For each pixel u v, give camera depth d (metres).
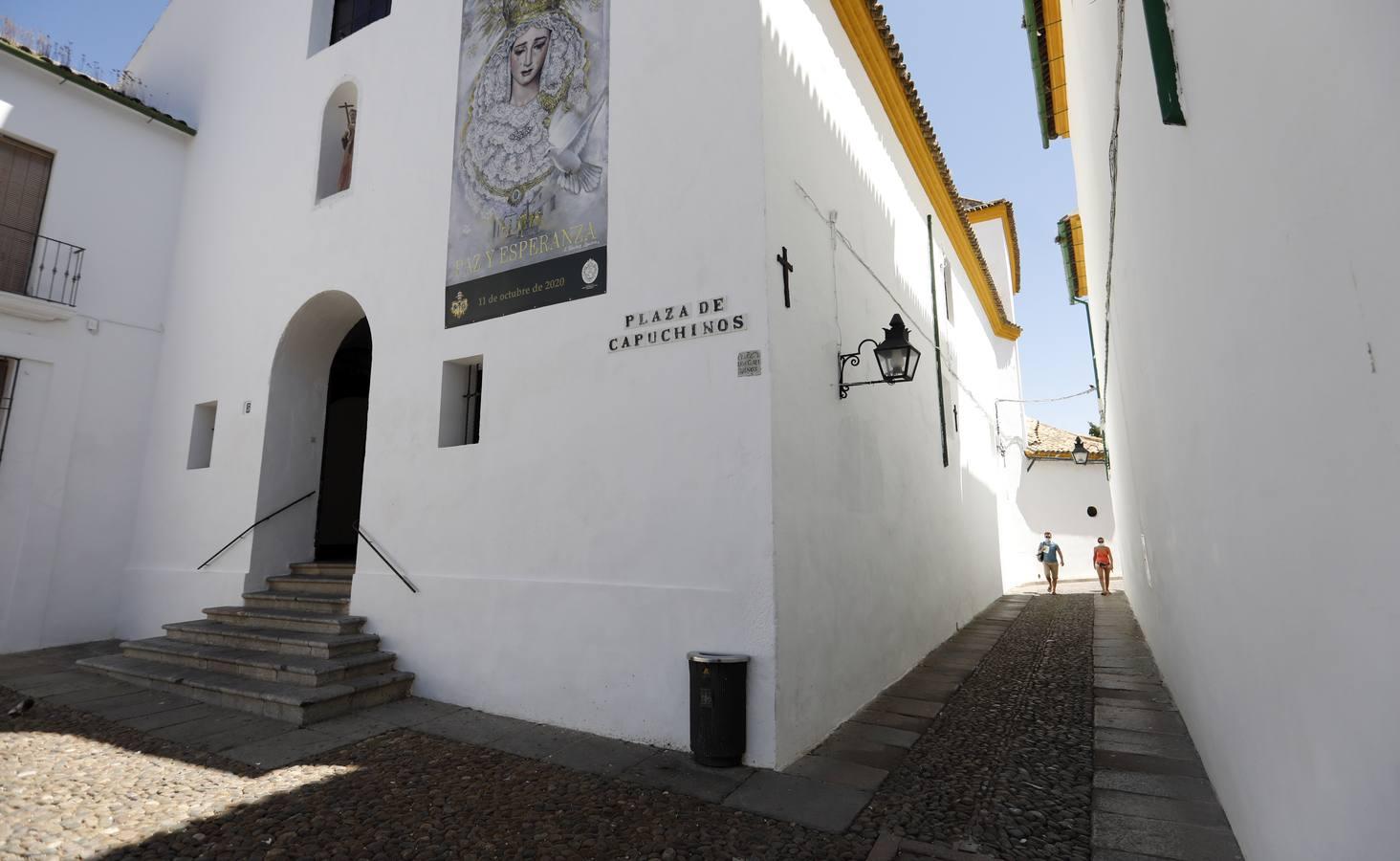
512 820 3.95
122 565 9.87
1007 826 3.86
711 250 5.51
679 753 5.02
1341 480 1.85
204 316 9.91
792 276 5.66
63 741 5.29
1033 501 20.92
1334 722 1.98
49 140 9.59
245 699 6.05
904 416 8.76
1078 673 7.61
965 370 13.30
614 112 6.21
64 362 9.52
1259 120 2.24
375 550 7.11
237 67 10.49
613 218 6.05
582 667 5.61
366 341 11.02
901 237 9.41
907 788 4.40
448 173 7.31
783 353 5.38
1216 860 3.39
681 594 5.23
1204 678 4.30
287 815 4.01
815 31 6.79
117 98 10.13
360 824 3.90
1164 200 3.86
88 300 9.80
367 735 5.45
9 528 8.94
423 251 7.36
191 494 9.36
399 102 7.97
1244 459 2.80
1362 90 1.53
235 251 9.66
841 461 6.36
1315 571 2.09
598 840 3.71
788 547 5.15
